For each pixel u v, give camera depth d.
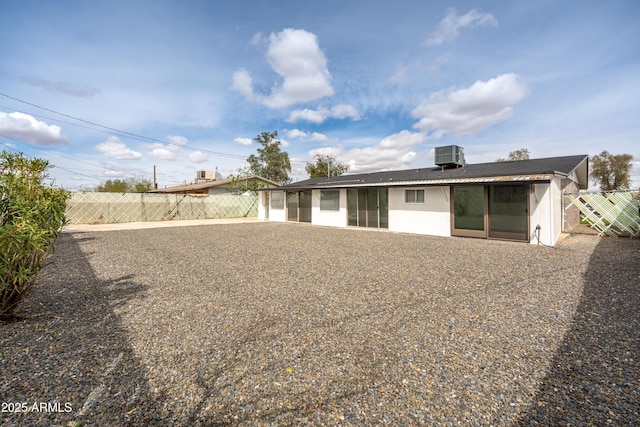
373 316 3.92
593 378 2.47
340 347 3.08
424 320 3.78
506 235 10.84
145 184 48.22
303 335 3.36
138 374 2.56
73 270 6.59
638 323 3.55
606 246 9.23
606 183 32.19
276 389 2.37
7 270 3.47
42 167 4.69
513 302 4.42
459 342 3.17
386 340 3.23
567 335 3.29
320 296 4.76
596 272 6.03
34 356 2.84
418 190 13.26
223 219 24.28
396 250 9.06
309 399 2.24
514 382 2.44
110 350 2.99
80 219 19.19
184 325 3.64
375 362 2.78
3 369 2.60
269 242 10.89
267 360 2.81
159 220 22.33
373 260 7.57
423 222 13.12
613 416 2.01
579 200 13.20
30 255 3.80
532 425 1.95
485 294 4.82
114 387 2.37
